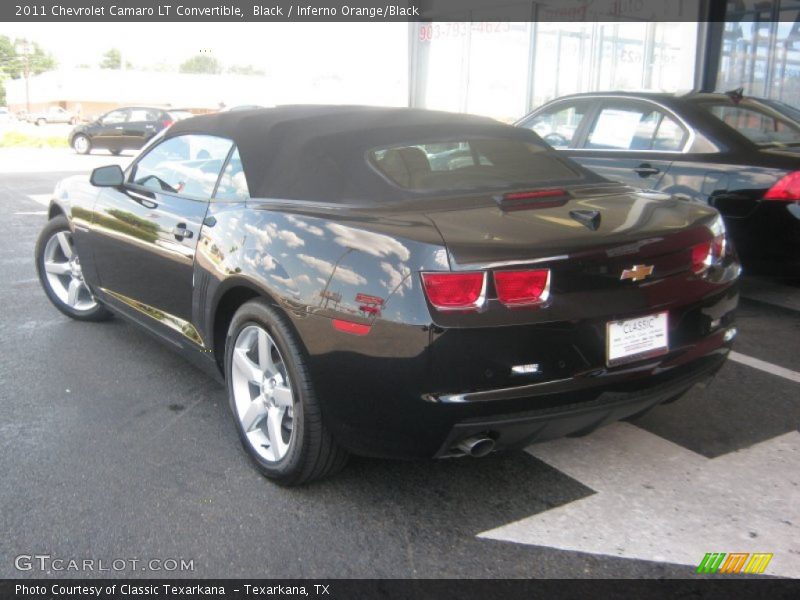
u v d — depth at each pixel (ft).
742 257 18.37
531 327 9.04
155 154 15.20
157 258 13.82
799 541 9.66
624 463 11.64
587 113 22.11
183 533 9.87
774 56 38.83
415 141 12.11
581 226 9.78
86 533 9.86
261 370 11.15
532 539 9.73
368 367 9.32
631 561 9.28
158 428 12.92
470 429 9.10
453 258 8.91
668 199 11.92
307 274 10.06
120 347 16.93
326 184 11.32
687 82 41.22
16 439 12.48
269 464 10.98
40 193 45.11
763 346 16.94
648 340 9.95
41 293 21.59
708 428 12.83
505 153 12.59
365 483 11.09
